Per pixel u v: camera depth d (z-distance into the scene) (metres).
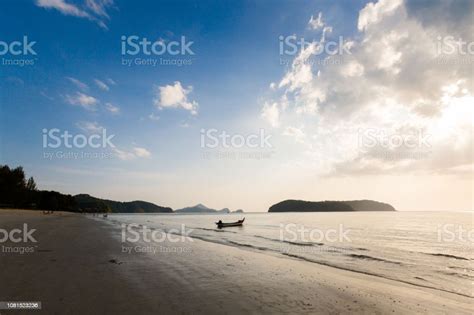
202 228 49.53
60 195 134.00
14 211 67.19
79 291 7.59
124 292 7.65
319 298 7.96
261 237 31.83
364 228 47.66
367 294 8.67
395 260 17.25
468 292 10.23
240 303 7.20
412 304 7.93
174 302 7.04
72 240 18.52
